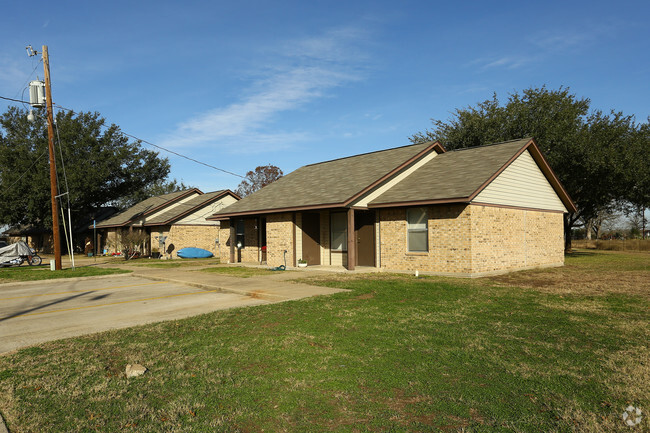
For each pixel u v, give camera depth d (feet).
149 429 12.19
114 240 122.01
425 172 60.29
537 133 90.99
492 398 14.01
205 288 43.09
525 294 35.06
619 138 82.79
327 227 65.26
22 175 120.47
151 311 30.96
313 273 53.88
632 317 25.82
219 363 17.95
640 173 77.46
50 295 40.98
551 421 12.34
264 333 22.84
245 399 14.23
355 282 43.52
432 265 50.90
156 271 61.26
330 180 65.46
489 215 51.34
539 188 63.41
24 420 12.89
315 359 18.24
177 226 105.50
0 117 133.49
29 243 176.86
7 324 27.48
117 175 143.02
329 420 12.67
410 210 53.62
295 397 14.33
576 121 89.76
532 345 19.90
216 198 112.68
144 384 15.72
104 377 16.57
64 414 13.29
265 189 77.71
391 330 22.99
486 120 100.68
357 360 17.99
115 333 23.65
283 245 62.75
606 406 13.32
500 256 53.16
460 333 22.17
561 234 68.49
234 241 75.51
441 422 12.39
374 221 57.72
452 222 49.24
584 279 46.03
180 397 14.43
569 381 15.39
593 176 83.30
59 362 18.56
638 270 56.90
